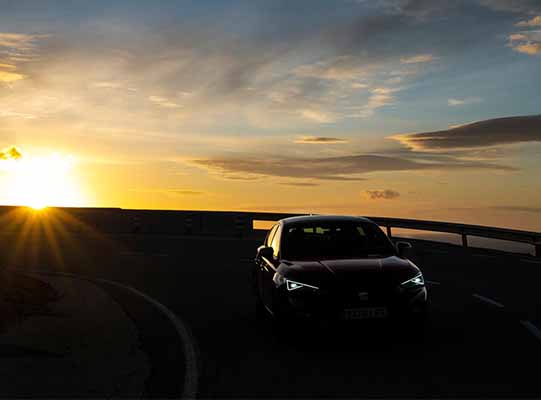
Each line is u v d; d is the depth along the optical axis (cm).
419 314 720
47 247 2298
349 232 852
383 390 554
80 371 652
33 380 614
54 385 598
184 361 687
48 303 1128
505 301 1048
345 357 680
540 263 1664
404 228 2466
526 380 573
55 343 787
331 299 701
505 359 653
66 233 3030
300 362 664
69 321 951
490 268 1570
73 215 3212
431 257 1870
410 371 614
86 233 3041
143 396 559
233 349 739
